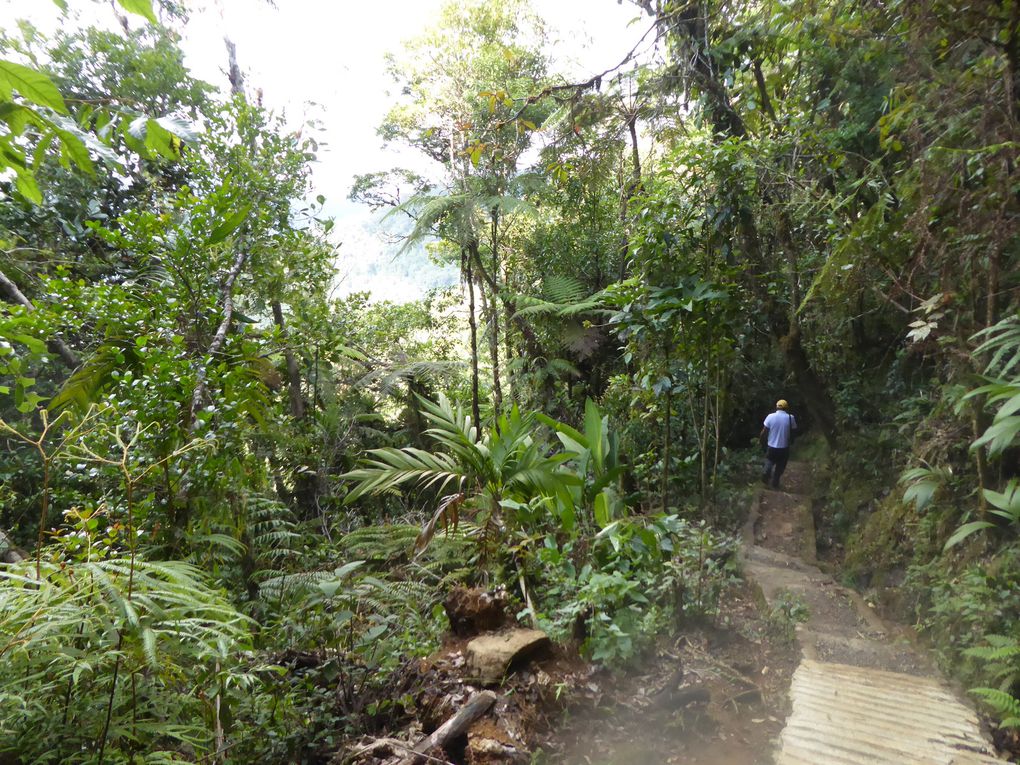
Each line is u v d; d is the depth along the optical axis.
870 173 4.96
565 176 7.13
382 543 4.70
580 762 2.89
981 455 3.92
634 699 3.35
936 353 4.94
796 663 3.90
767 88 6.66
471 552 4.43
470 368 10.65
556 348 10.65
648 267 5.27
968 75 3.61
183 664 2.03
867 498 6.50
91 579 1.68
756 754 2.95
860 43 4.68
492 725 2.94
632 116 6.57
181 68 5.82
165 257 3.75
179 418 3.24
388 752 2.80
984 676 3.29
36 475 5.07
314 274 6.48
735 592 4.94
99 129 1.60
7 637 1.54
